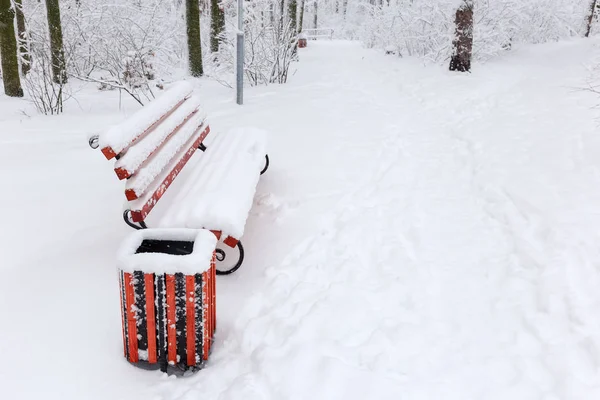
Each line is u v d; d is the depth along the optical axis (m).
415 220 4.14
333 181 4.85
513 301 3.01
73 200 4.20
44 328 2.71
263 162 4.35
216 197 3.27
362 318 2.86
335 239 3.81
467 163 5.44
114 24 12.21
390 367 2.46
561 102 7.16
